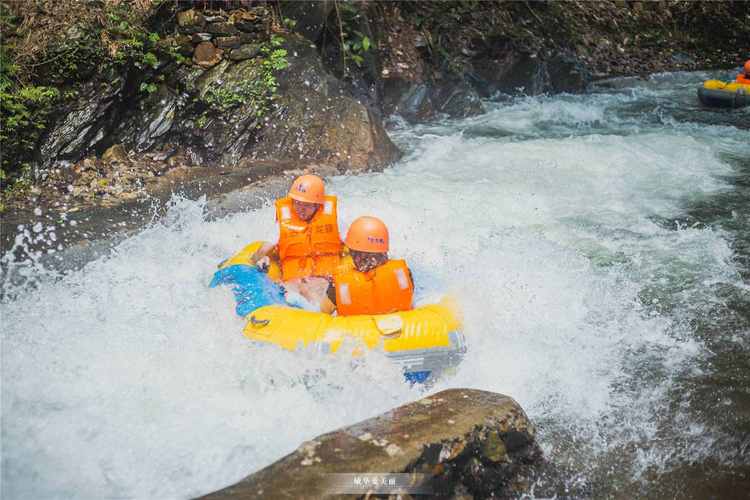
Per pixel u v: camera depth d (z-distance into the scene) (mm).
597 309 6219
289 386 4793
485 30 14391
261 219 7762
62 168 8258
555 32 16609
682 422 4816
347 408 4691
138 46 8906
